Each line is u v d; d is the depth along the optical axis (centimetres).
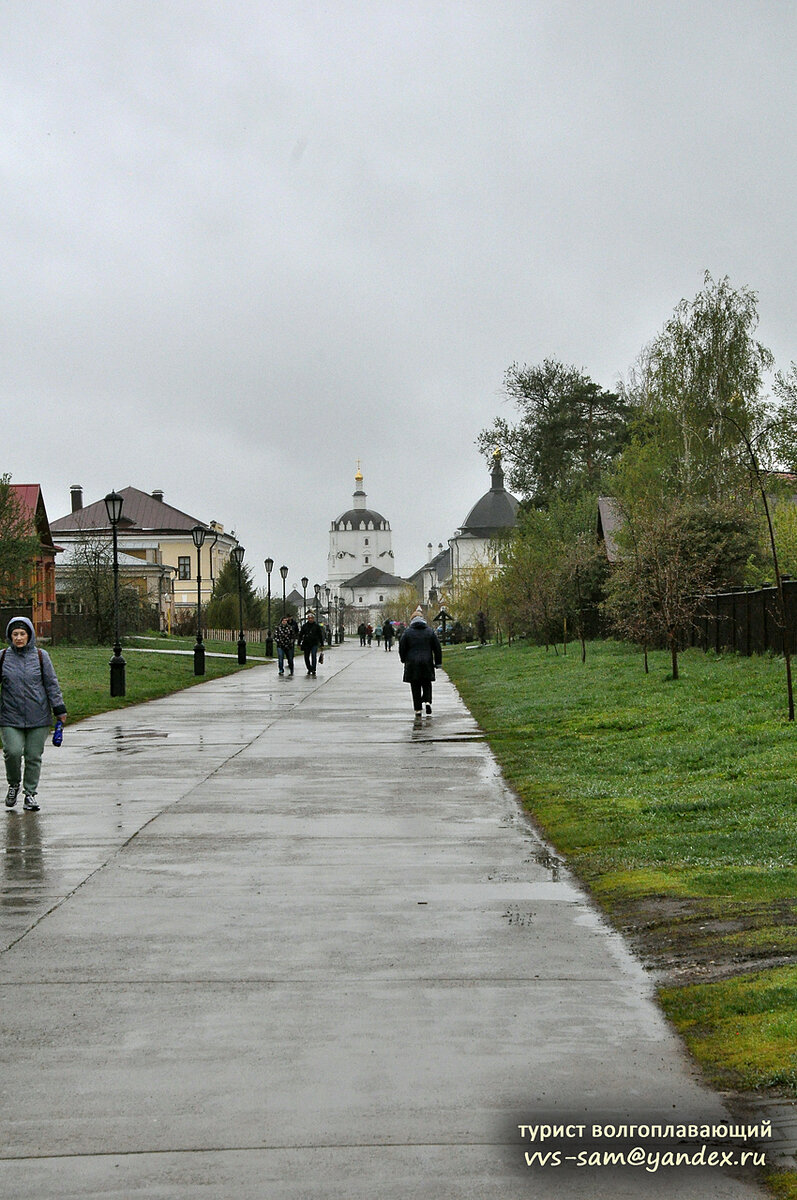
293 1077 515
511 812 1225
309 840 1071
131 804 1295
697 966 665
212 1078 515
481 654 5531
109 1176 429
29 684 1266
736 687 2219
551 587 5006
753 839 976
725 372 5494
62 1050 549
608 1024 580
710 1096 496
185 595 11206
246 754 1761
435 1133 462
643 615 2850
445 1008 604
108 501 2967
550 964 679
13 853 1023
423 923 772
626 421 7856
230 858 991
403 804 1280
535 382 8088
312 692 3262
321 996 625
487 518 16225
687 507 3931
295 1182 425
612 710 2092
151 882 902
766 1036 548
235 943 726
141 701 2927
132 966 680
